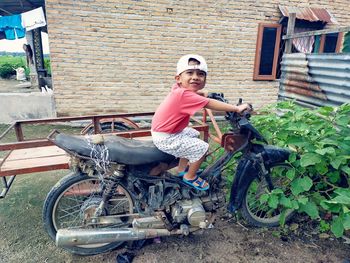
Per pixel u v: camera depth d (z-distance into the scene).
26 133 5.87
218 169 2.43
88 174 2.16
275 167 2.68
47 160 2.53
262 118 2.96
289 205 2.39
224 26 7.15
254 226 2.79
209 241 2.58
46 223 2.24
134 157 2.09
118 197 2.53
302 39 7.64
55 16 6.09
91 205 2.31
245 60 7.58
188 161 2.28
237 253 2.43
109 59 6.65
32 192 3.37
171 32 6.84
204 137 3.01
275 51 7.70
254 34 7.44
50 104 6.64
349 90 3.11
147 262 2.32
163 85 7.16
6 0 8.96
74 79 6.58
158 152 2.14
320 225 2.78
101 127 3.66
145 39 6.72
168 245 2.52
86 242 2.13
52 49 6.27
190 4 6.77
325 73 3.42
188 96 1.95
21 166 2.36
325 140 2.49
